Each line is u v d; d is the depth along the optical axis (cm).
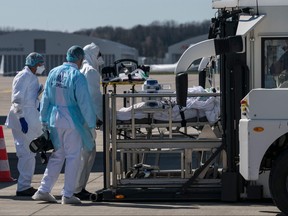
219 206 2202
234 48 2144
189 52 2253
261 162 2055
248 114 2033
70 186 2277
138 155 2453
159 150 2294
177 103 2155
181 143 2264
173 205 2230
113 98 2258
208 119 2261
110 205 2248
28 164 2473
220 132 2284
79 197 2377
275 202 2008
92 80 2345
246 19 2195
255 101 2027
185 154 2275
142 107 2259
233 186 2228
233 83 2219
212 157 2244
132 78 2347
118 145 2275
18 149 2480
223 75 2228
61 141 2291
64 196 2280
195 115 2273
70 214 2109
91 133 2312
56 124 2262
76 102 2267
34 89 2442
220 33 2242
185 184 2278
